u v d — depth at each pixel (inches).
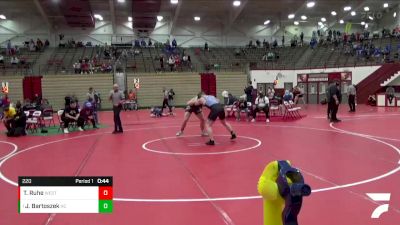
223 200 212.8
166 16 1627.7
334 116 632.4
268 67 1289.4
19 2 1338.6
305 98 1277.1
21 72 1217.4
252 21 1704.0
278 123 630.5
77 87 1166.3
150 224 177.6
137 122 713.0
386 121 624.4
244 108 687.7
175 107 1208.8
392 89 1035.9
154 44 1549.0
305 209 194.5
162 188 241.0
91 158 352.8
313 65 1280.8
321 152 356.2
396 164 298.7
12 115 546.3
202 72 1275.8
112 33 1627.7
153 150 388.8
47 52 1374.3
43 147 431.8
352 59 1232.8
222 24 1688.0
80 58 1344.7
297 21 1701.5
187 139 465.7
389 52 1192.8
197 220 181.9
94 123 631.2
